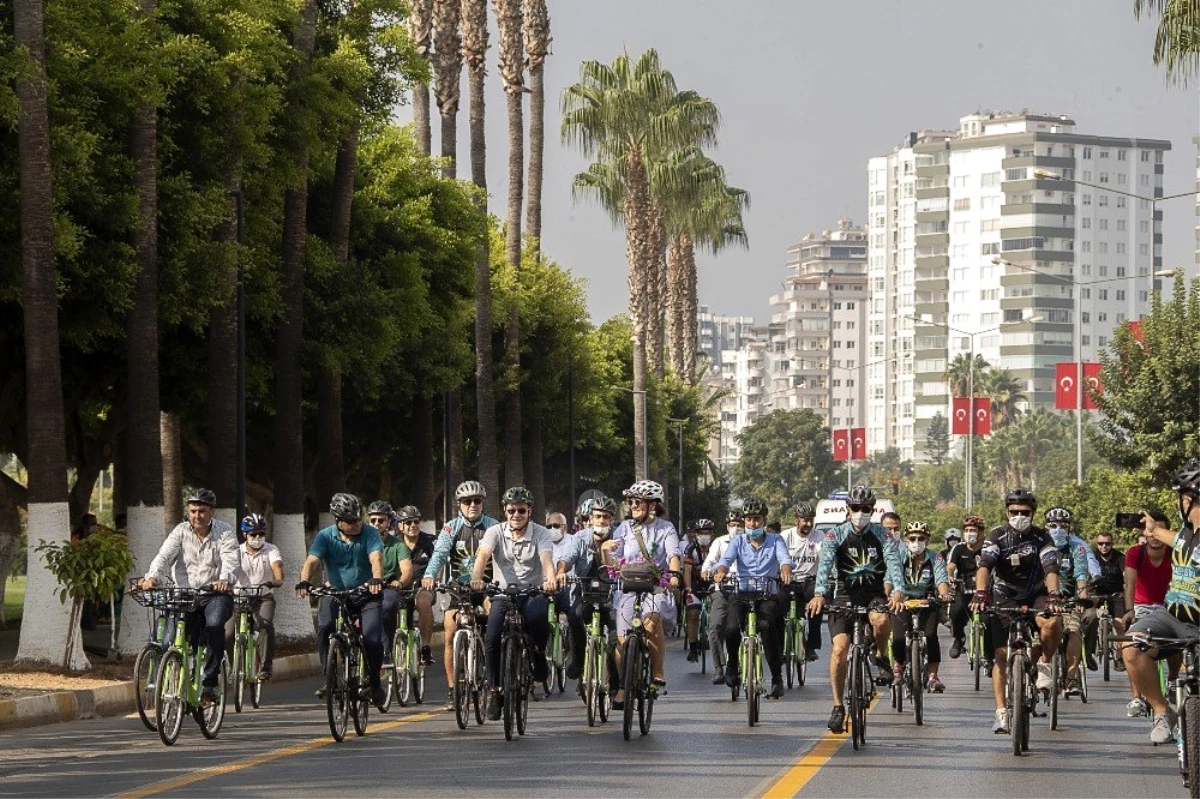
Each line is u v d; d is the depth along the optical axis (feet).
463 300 414.41
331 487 314.76
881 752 138.21
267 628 186.80
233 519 265.13
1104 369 434.71
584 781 119.03
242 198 266.36
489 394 452.76
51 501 207.62
